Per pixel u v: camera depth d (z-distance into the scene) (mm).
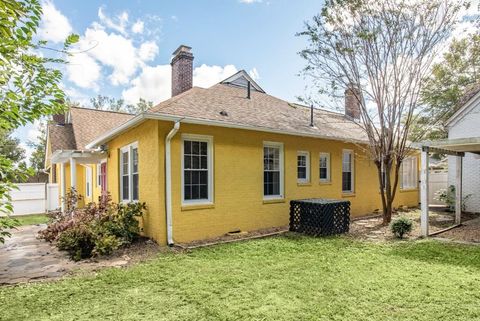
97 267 5543
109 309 3754
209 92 10250
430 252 6281
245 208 8633
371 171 12750
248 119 8891
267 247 6824
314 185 10586
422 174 8078
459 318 3408
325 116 13117
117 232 7004
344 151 11898
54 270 5395
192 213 7590
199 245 7094
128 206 7656
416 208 14305
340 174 11555
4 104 2881
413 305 3752
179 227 7359
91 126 16281
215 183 8031
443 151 8930
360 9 9086
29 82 3174
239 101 10516
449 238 7738
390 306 3738
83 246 6445
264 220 9070
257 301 3922
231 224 8320
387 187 10016
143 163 7910
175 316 3545
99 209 8102
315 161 10695
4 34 2535
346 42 9531
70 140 16750
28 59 3080
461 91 12773
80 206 15344
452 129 13109
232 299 3996
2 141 3631
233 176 8406
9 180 2893
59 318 3523
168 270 5238
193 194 7766
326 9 9422
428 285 4398
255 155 8930
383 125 9719
